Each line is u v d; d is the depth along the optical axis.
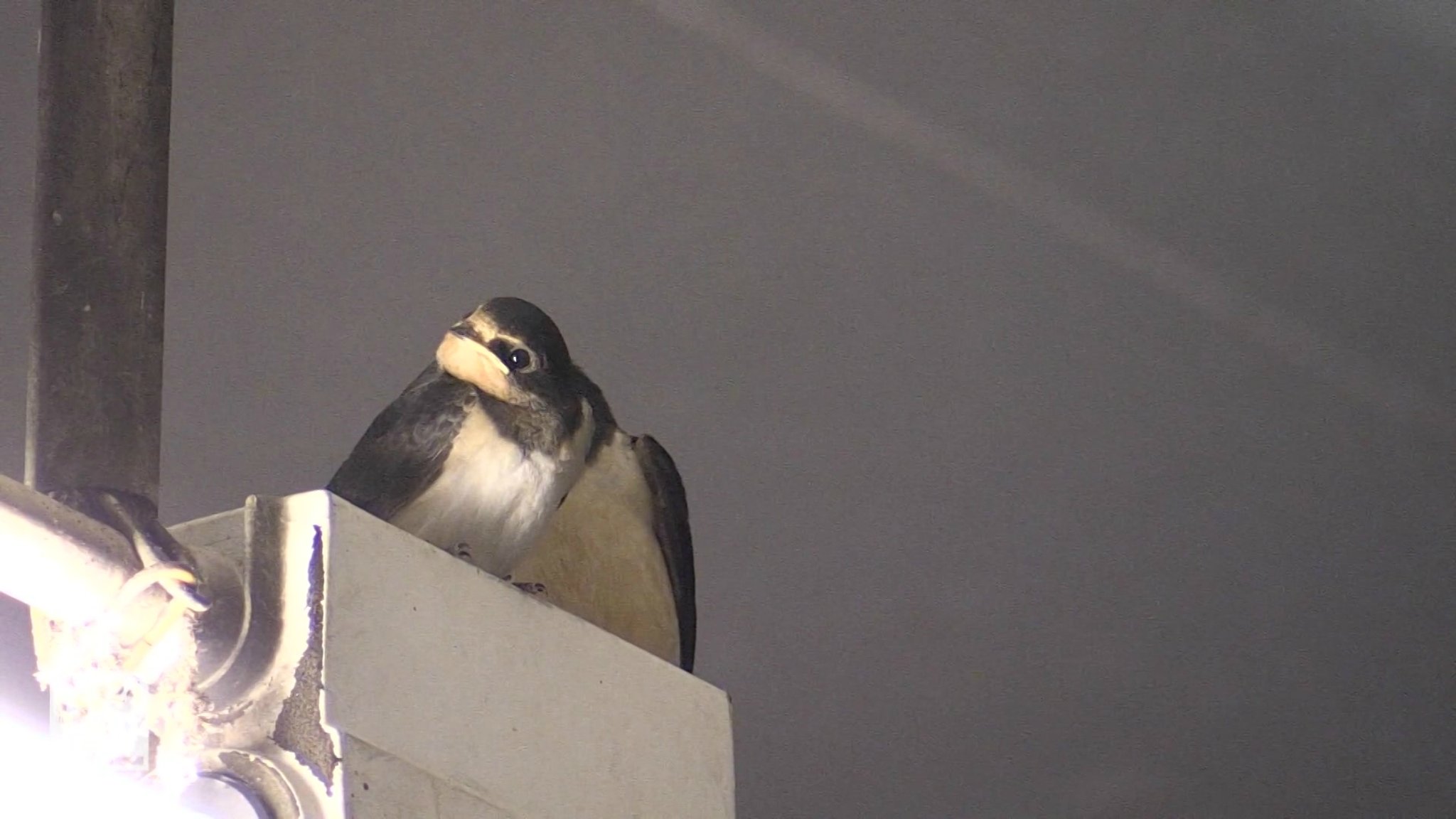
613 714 4.37
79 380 4.09
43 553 3.65
